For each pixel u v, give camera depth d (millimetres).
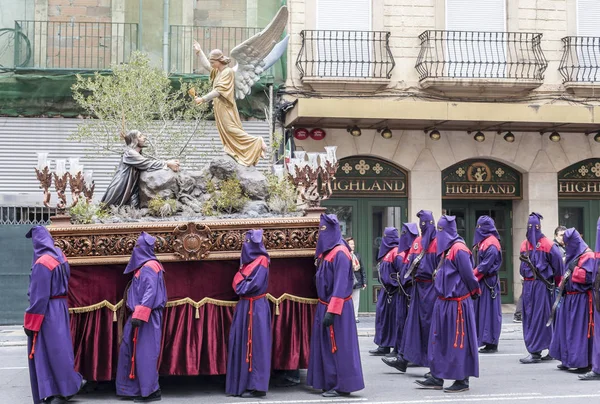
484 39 20750
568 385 10219
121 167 10609
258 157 11133
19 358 13555
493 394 9500
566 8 21141
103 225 9625
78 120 19859
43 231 8914
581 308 11258
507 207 21859
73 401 9070
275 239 9789
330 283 9203
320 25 20484
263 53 11398
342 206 20734
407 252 12492
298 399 9141
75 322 9547
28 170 19594
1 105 19547
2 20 20078
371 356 13172
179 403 8930
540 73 20234
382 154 20547
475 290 9688
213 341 9625
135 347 8953
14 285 18469
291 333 9789
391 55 20172
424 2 20688
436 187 20734
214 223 9680
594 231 21609
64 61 20250
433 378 9938
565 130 21062
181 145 19000
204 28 20641
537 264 12430
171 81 19500
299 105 18750
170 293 9625
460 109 19188
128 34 20484
